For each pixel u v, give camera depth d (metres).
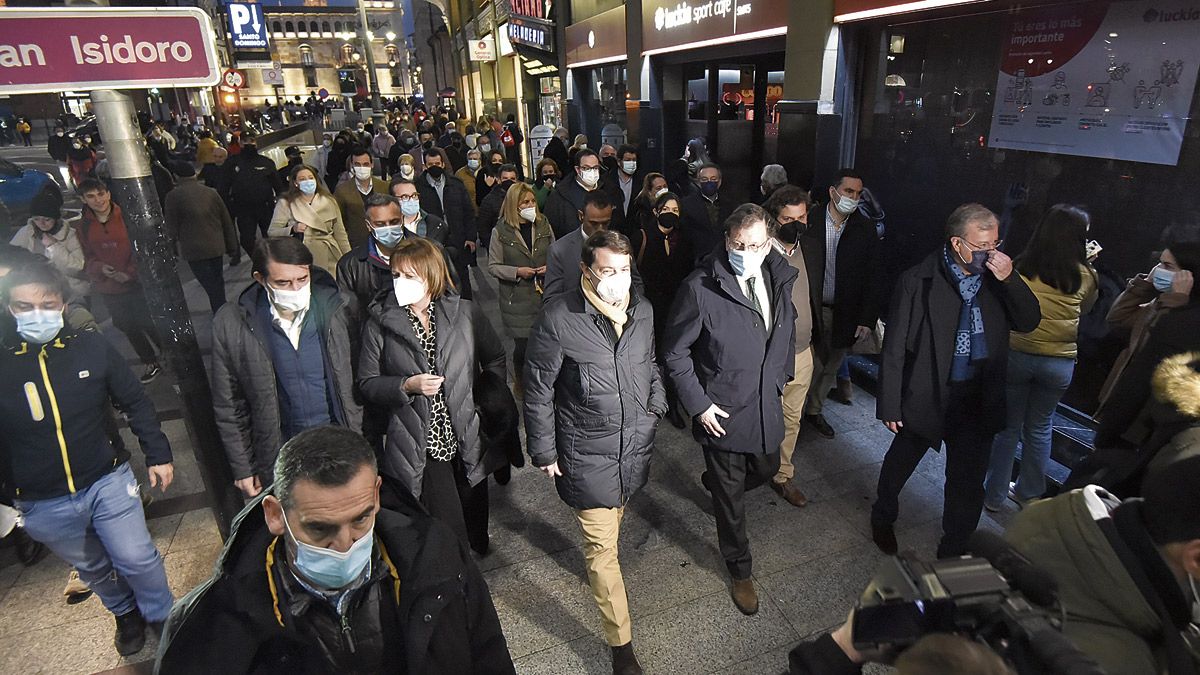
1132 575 1.18
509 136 15.33
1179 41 3.39
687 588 3.21
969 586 1.00
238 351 2.66
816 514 3.73
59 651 2.96
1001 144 4.51
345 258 3.71
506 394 3.08
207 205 6.68
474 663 1.59
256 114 45.38
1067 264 3.07
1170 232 3.57
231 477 3.09
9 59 2.22
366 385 2.73
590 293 2.56
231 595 1.31
